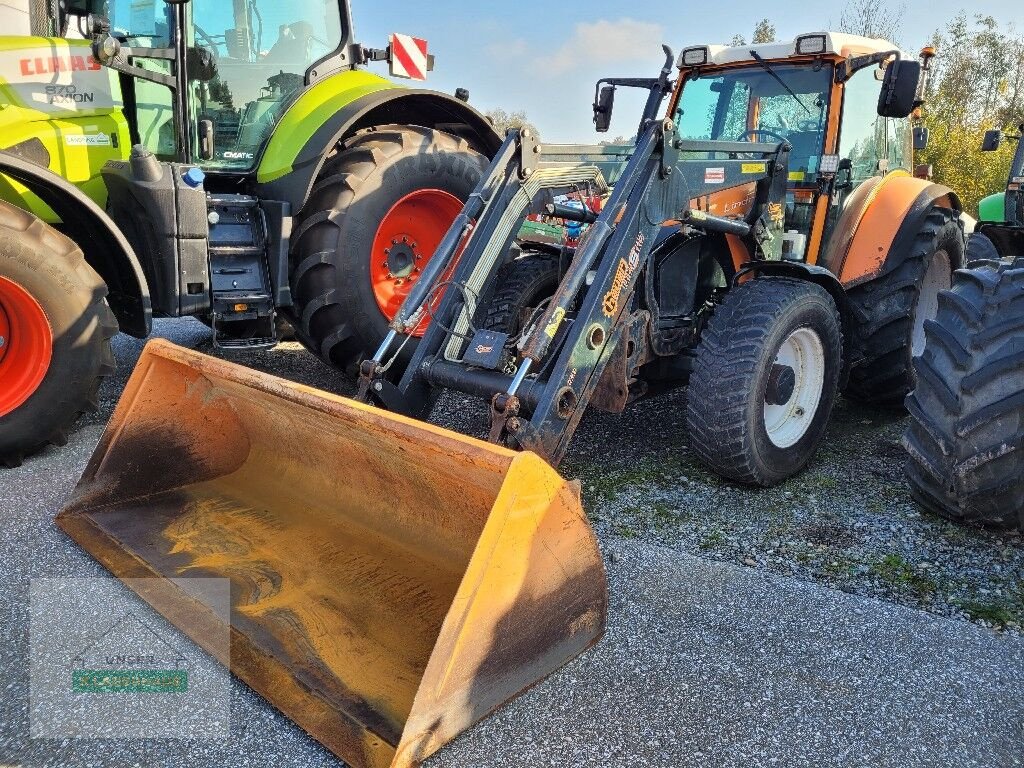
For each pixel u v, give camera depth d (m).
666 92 3.93
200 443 3.16
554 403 2.79
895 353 4.37
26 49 3.96
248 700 2.11
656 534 3.09
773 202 3.99
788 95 4.38
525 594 2.01
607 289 3.01
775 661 2.30
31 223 3.47
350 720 1.95
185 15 4.21
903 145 5.09
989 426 2.80
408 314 3.07
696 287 3.98
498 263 3.35
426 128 4.75
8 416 3.48
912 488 3.21
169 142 4.53
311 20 4.78
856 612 2.55
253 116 4.58
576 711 2.09
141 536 2.81
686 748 1.97
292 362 5.50
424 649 2.16
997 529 3.05
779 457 3.49
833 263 4.35
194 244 3.98
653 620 2.49
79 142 4.14
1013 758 1.96
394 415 2.24
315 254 4.30
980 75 21.83
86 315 3.61
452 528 2.50
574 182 3.59
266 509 2.93
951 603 2.63
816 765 1.93
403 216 4.69
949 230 4.65
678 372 3.88
